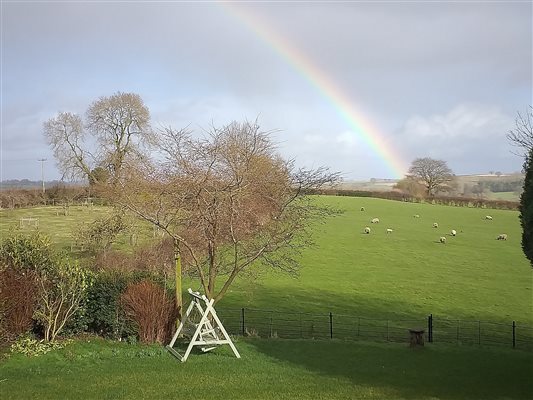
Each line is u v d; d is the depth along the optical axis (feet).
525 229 45.78
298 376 44.06
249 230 56.54
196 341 48.21
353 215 231.09
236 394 37.19
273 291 101.81
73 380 38.81
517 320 88.79
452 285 114.83
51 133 186.50
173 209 55.31
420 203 289.53
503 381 46.80
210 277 57.67
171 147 57.77
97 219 102.47
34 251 52.08
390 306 95.61
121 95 180.34
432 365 51.37
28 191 220.23
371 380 44.32
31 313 48.08
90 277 52.90
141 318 52.08
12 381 37.96
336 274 122.72
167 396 35.76
